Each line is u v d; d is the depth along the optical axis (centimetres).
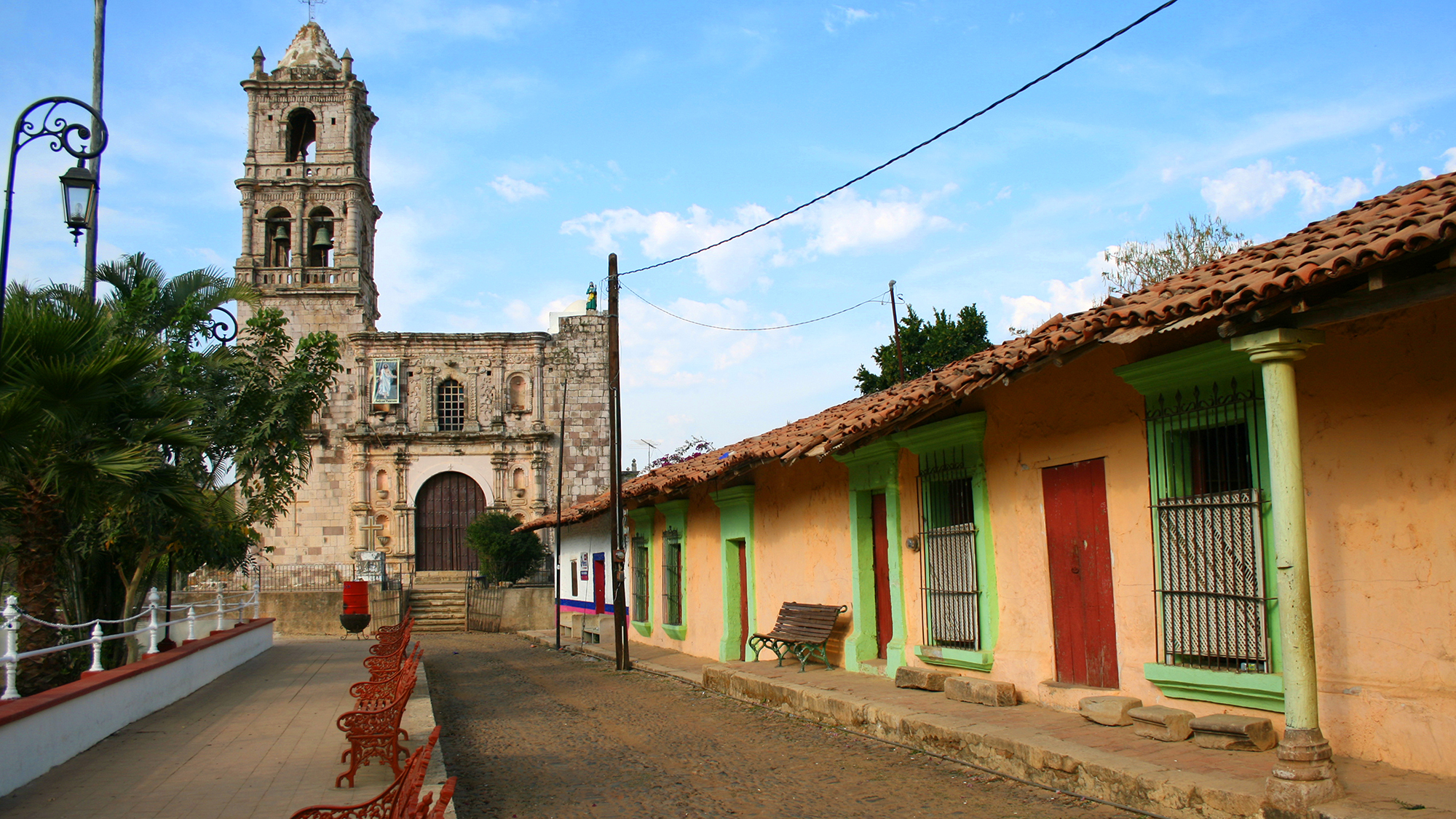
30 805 804
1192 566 841
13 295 1154
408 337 4216
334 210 4219
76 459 1118
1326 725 719
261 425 1605
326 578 4016
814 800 809
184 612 2281
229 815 770
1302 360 750
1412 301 595
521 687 1762
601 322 4375
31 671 1161
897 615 1273
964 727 904
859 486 1378
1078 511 984
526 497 4209
